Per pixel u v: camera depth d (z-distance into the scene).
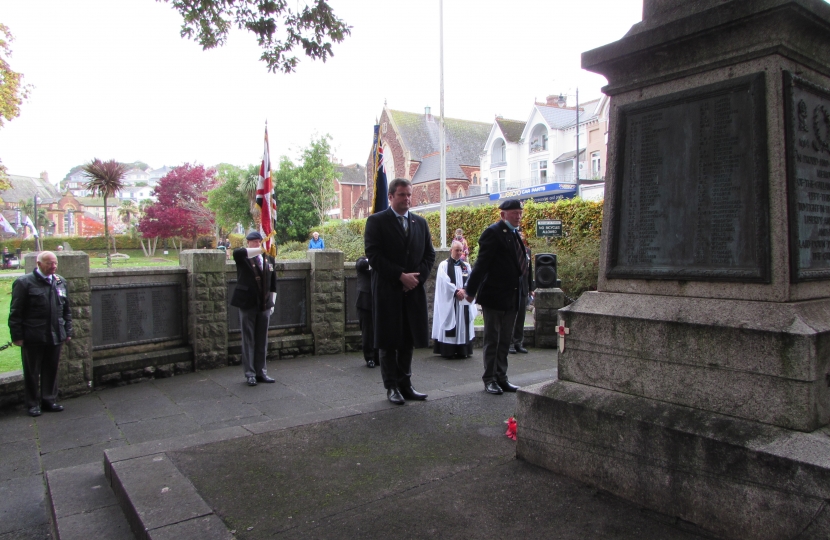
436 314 8.33
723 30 2.78
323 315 8.68
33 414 5.66
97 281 6.79
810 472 2.23
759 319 2.60
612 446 2.95
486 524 2.68
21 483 4.16
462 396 5.16
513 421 3.98
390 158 57.72
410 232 5.00
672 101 3.03
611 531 2.60
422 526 2.67
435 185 53.00
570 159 43.50
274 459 3.55
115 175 28.69
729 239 2.79
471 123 61.34
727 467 2.49
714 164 2.86
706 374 2.75
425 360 8.09
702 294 2.89
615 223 3.30
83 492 3.37
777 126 2.64
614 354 3.14
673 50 3.01
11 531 3.49
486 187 51.97
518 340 8.45
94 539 2.83
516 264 5.43
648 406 2.90
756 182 2.68
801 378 2.43
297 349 8.48
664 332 2.91
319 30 6.85
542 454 3.35
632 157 3.23
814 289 2.78
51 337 5.73
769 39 2.66
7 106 18.92
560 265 12.94
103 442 4.95
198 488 3.12
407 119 58.47
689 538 2.54
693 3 3.04
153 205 53.34
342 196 69.12
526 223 15.62
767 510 2.36
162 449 3.75
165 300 7.47
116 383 6.80
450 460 3.51
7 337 10.26
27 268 6.07
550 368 7.29
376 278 4.94
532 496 2.97
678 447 2.67
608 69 3.35
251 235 6.83
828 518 2.17
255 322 6.87
